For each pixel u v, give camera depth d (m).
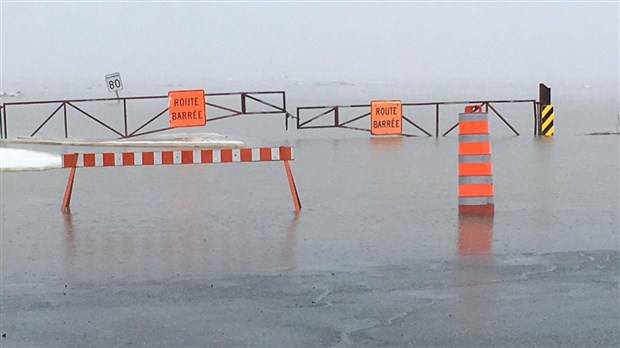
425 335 6.71
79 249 10.25
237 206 13.45
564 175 16.77
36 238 10.98
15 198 14.52
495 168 18.03
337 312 7.36
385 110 26.86
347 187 15.48
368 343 6.55
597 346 6.43
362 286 8.23
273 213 12.73
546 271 8.73
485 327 6.89
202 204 13.70
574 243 10.17
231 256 9.73
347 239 10.62
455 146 23.36
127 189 15.55
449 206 13.16
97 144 24.61
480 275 8.60
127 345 6.59
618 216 12.05
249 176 17.27
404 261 9.30
